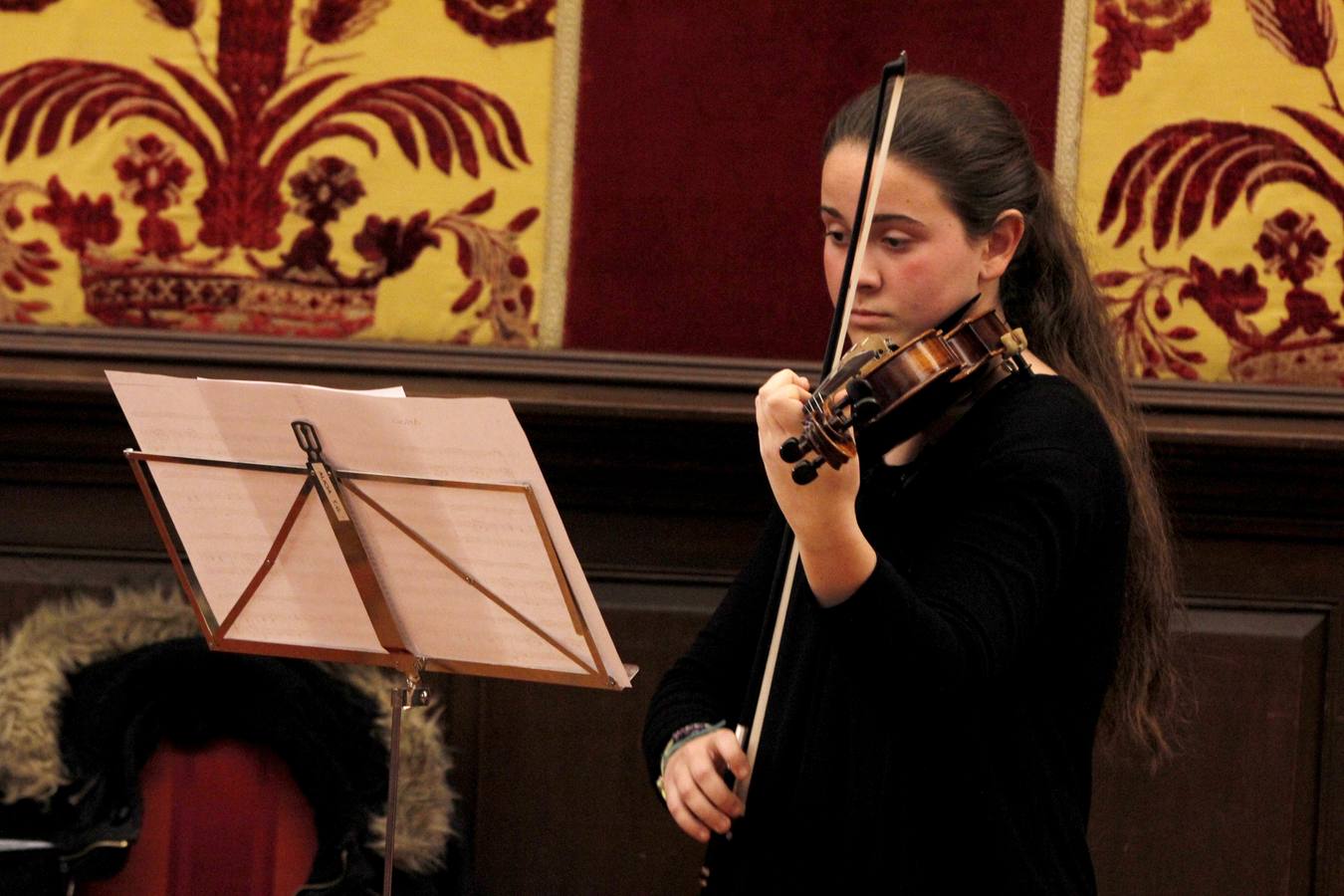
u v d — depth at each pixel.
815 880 5.75
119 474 9.45
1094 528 5.45
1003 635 5.08
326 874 8.41
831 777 5.75
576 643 6.14
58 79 9.55
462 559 6.02
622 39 9.63
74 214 9.62
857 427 5.42
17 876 7.82
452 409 5.67
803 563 5.08
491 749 9.63
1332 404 9.54
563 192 9.71
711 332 9.77
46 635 8.69
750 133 9.68
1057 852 5.62
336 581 6.41
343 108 9.63
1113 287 9.77
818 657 5.93
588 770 9.64
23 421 9.24
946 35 9.62
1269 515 9.48
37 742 8.32
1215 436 9.09
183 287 9.68
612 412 9.11
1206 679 9.57
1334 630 9.61
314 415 5.90
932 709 5.12
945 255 5.74
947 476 5.58
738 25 9.62
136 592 8.95
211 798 8.62
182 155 9.62
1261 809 9.62
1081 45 9.66
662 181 9.70
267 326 9.72
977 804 5.55
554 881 9.67
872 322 5.82
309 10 9.58
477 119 9.67
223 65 9.59
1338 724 9.62
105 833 8.29
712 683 6.60
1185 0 9.64
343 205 9.70
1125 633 6.36
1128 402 6.48
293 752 8.59
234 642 6.74
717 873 6.04
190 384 6.02
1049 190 6.33
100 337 9.54
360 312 9.74
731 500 9.52
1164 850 9.63
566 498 9.53
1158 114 9.70
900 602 4.96
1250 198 9.73
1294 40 9.65
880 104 5.65
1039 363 5.98
